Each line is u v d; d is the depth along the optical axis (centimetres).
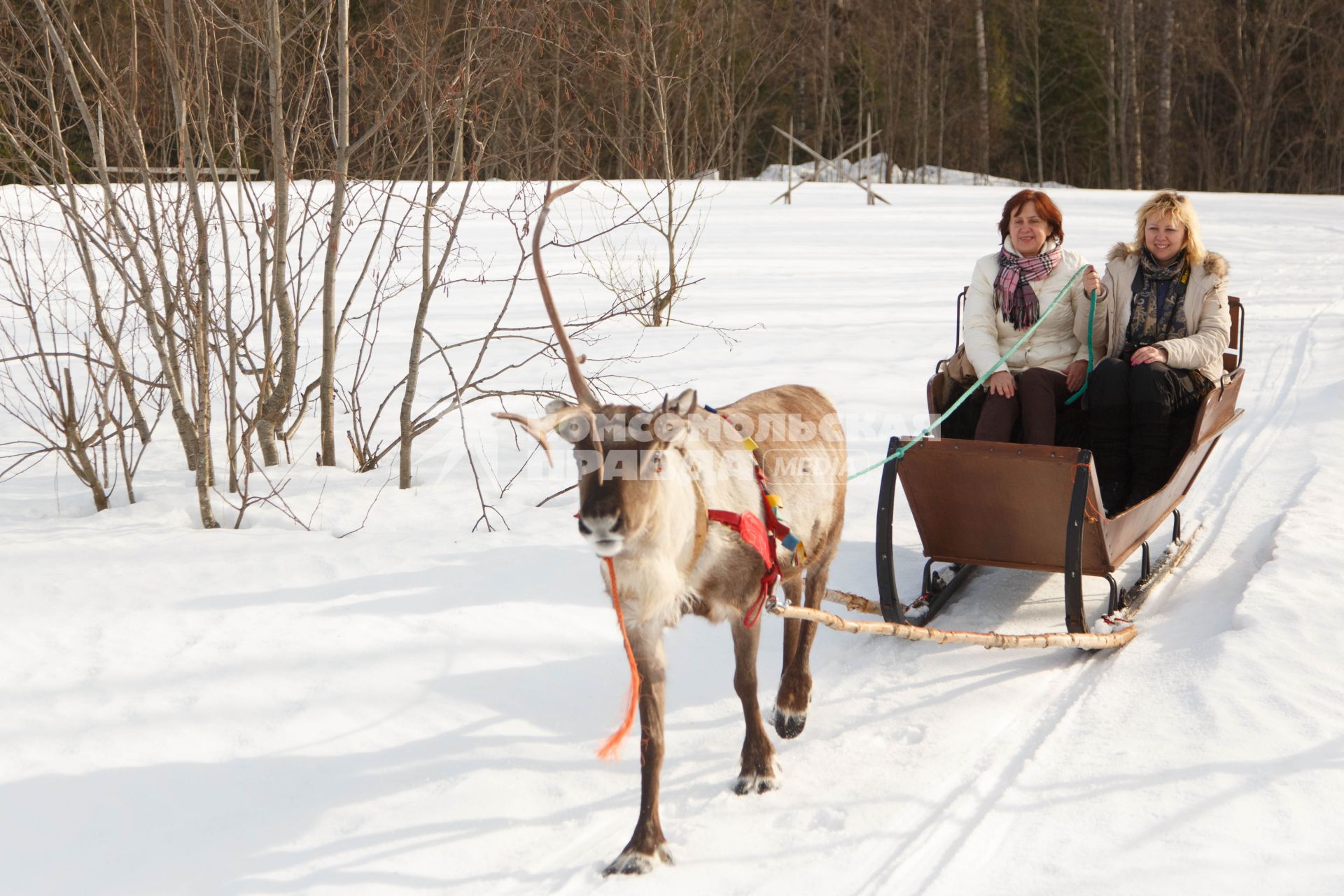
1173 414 618
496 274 1612
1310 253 1930
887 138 4872
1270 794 401
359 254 1719
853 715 498
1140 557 664
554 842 412
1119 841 386
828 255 1891
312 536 682
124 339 1139
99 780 439
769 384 1008
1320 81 5200
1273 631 517
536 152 893
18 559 636
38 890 381
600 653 552
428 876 391
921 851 394
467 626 568
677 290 1305
